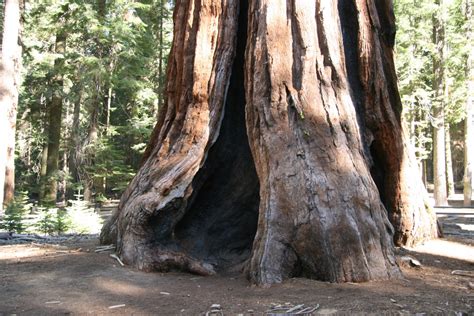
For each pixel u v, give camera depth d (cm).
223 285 563
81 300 489
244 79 695
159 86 2512
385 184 796
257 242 584
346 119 640
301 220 567
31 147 3522
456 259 710
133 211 661
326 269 544
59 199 3139
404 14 2473
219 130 719
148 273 616
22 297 496
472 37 2492
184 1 769
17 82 2066
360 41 727
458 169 4184
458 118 2681
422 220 828
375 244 570
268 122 636
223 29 736
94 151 2303
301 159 604
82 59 2167
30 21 2617
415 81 2586
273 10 675
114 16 2317
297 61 657
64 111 3534
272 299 480
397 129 767
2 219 1272
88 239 983
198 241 736
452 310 432
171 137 727
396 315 417
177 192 660
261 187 618
